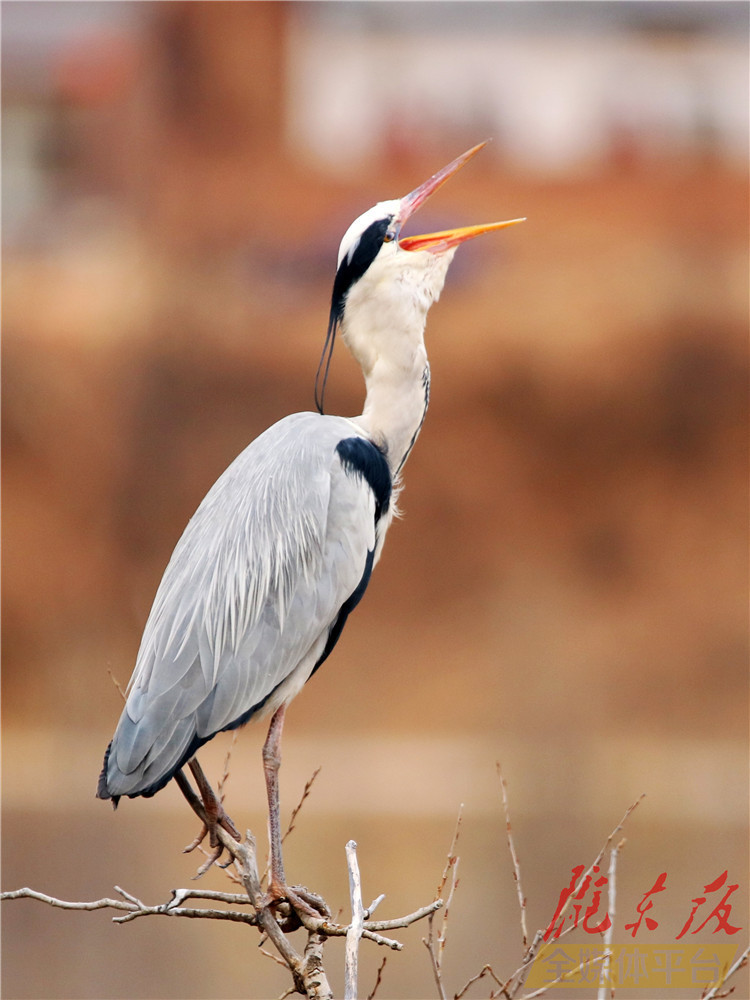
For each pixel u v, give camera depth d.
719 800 14.74
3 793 15.45
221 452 25.06
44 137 34.38
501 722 19.84
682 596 23.30
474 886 12.16
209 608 4.70
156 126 32.78
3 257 30.77
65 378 25.39
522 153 34.94
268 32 33.03
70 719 19.92
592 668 21.55
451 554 23.72
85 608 22.73
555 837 13.26
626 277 28.66
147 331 26.45
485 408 25.70
